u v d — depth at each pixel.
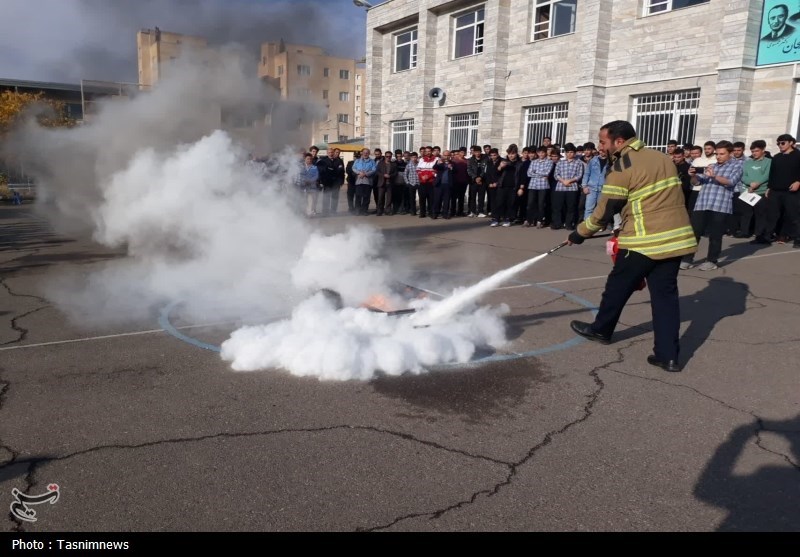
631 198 4.26
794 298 6.32
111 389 3.78
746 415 3.52
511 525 2.47
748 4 10.96
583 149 12.50
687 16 12.28
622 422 3.41
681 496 2.69
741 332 5.15
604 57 14.07
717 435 3.27
